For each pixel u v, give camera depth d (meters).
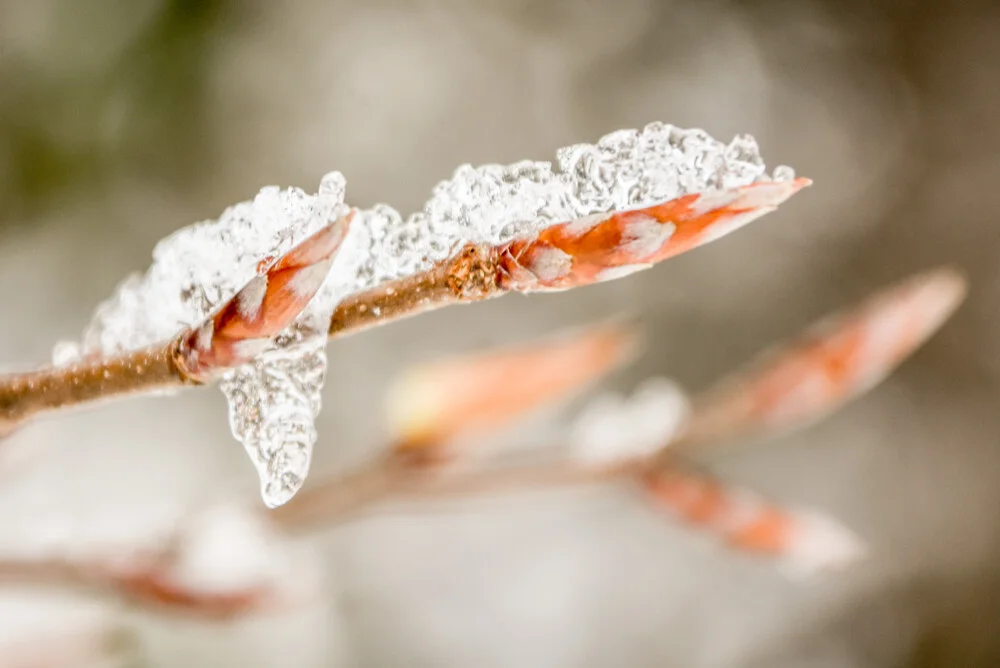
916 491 0.63
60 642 0.32
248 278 0.22
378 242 0.22
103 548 0.28
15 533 0.32
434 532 0.53
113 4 0.57
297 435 0.22
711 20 0.68
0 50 0.54
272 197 0.22
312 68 0.62
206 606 0.28
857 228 0.67
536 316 0.62
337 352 0.58
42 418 0.23
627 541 0.57
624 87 0.67
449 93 0.64
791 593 0.59
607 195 0.22
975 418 0.64
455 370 0.31
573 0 0.67
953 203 0.67
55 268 0.55
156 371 0.22
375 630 0.52
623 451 0.31
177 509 0.33
